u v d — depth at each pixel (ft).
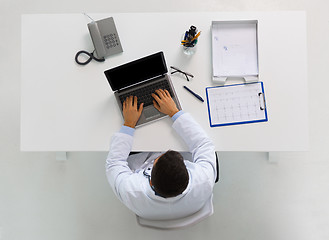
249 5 7.55
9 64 7.66
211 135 5.02
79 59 5.18
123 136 4.87
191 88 5.08
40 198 7.46
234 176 7.37
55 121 5.09
